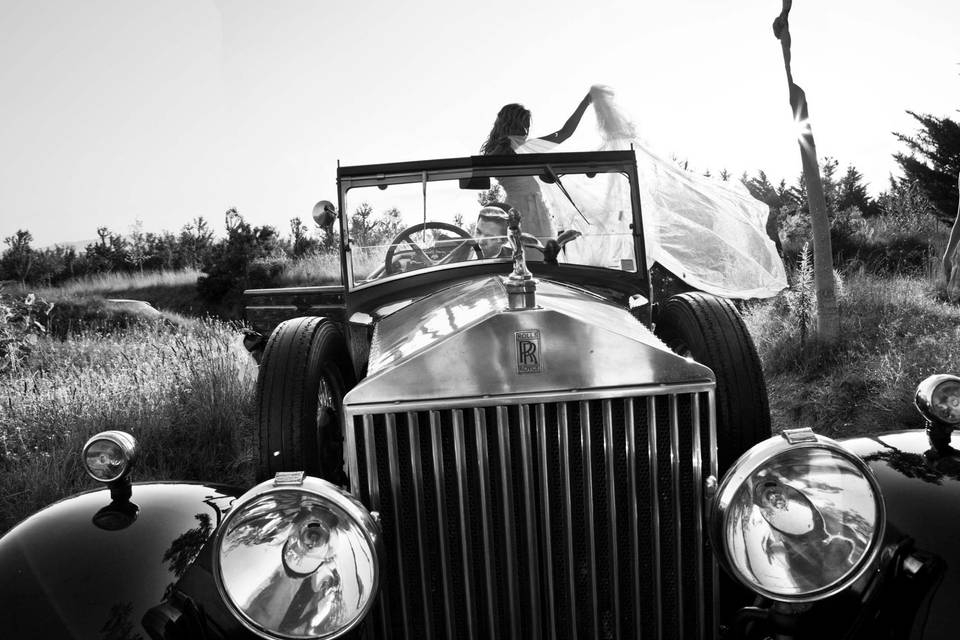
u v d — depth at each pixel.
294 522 1.79
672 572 2.08
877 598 1.83
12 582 1.83
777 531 1.82
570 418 2.00
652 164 7.35
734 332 2.57
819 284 6.14
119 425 4.84
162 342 7.10
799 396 5.41
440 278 3.24
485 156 3.32
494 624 2.02
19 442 4.71
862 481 1.81
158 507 2.15
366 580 1.77
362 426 2.00
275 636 1.72
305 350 2.58
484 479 1.98
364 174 3.32
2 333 6.79
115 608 1.78
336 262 11.98
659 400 2.02
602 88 5.64
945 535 1.84
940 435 2.18
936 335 5.84
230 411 5.03
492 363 1.97
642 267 3.35
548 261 3.30
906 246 10.55
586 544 2.02
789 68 6.10
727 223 7.43
